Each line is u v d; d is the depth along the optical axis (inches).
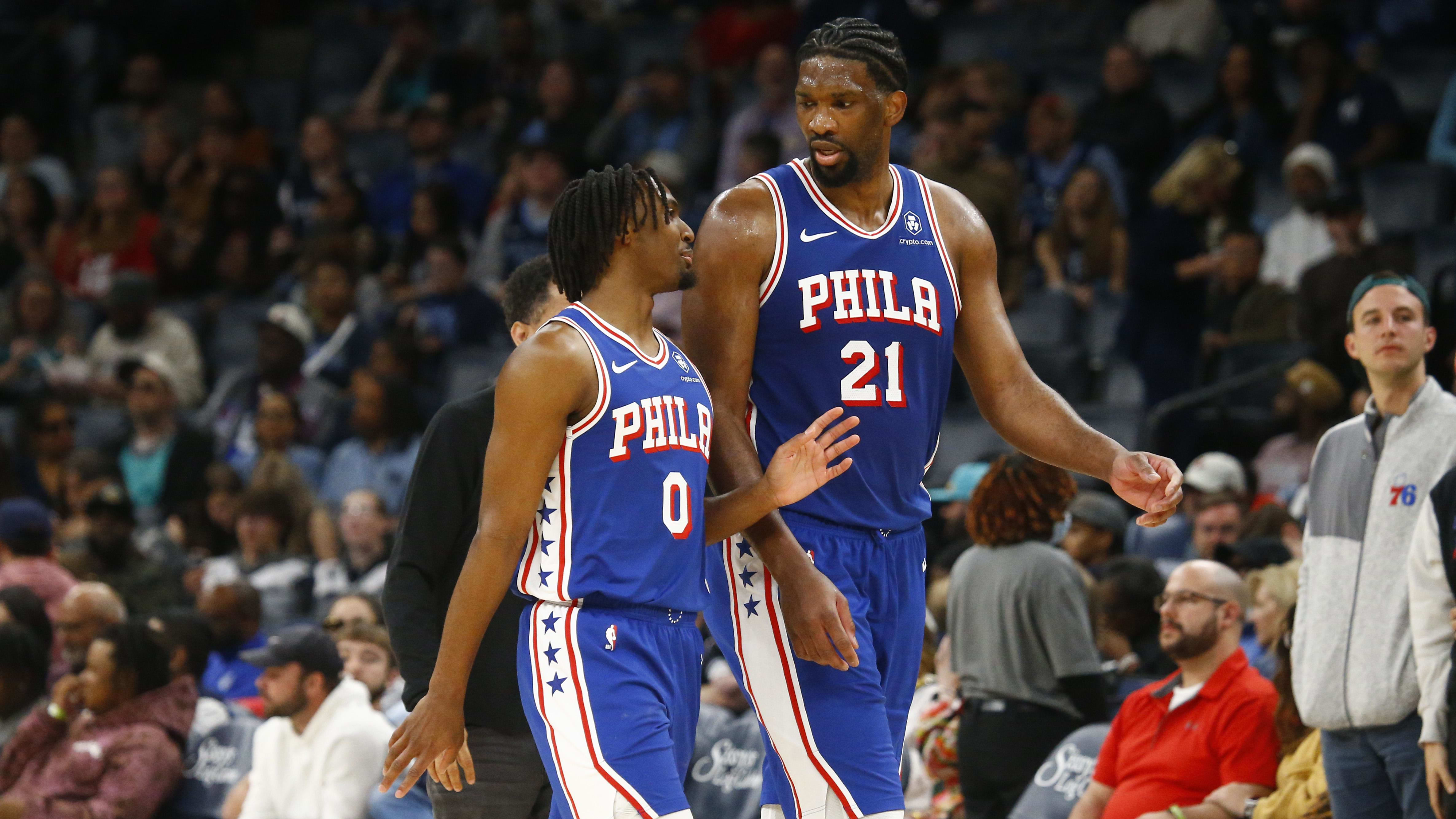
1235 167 923.4
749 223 305.7
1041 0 1200.8
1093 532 597.6
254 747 543.5
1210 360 848.3
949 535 636.7
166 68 1443.2
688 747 303.7
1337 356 751.1
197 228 1195.3
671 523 291.1
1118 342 868.6
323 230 1094.4
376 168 1250.6
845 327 303.3
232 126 1231.5
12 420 994.1
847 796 300.2
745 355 306.2
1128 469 301.0
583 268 294.0
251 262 1144.2
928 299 307.9
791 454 283.6
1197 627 463.5
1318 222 890.7
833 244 305.0
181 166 1219.2
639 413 288.5
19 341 1048.2
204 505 844.0
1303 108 988.6
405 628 357.1
